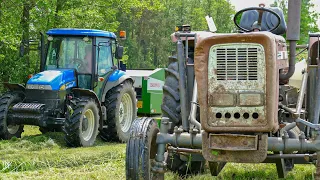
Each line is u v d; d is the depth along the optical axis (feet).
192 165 23.49
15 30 50.83
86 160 29.14
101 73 38.96
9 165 27.02
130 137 18.56
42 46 39.04
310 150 17.95
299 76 23.62
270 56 16.88
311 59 21.79
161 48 204.23
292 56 19.08
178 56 21.49
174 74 23.16
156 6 79.51
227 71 17.17
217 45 17.20
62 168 27.45
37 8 55.21
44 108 35.42
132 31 192.54
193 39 23.40
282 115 21.16
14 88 36.99
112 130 39.06
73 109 34.96
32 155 29.17
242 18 23.27
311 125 18.22
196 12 202.49
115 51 40.06
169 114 22.54
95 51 38.29
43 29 56.24
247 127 17.11
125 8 73.31
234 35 16.99
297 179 23.25
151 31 200.95
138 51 191.93
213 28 23.47
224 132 17.39
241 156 17.26
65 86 36.63
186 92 21.27
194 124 19.25
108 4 68.80
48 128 37.83
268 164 26.43
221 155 17.39
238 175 23.88
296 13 18.72
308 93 21.59
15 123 35.50
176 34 21.76
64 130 34.60
